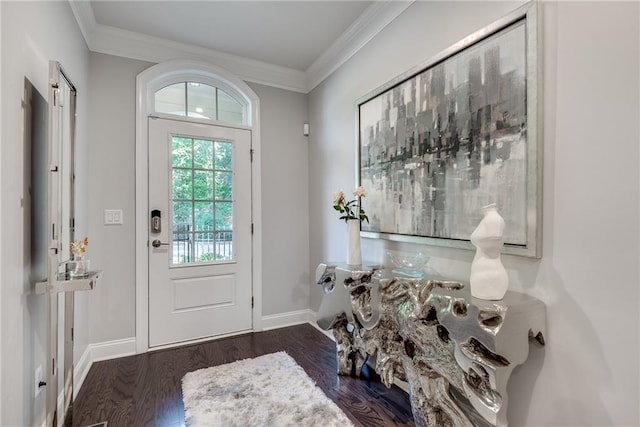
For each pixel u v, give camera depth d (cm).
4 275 123
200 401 195
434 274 190
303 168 351
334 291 227
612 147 114
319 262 331
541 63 133
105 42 263
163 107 296
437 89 183
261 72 328
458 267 174
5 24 123
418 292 161
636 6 108
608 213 115
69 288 152
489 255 134
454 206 173
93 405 193
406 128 206
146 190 277
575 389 123
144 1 228
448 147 176
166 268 284
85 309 241
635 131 108
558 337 129
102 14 242
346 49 278
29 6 145
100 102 262
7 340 124
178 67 290
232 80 313
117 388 212
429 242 189
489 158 154
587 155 120
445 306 140
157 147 283
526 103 138
